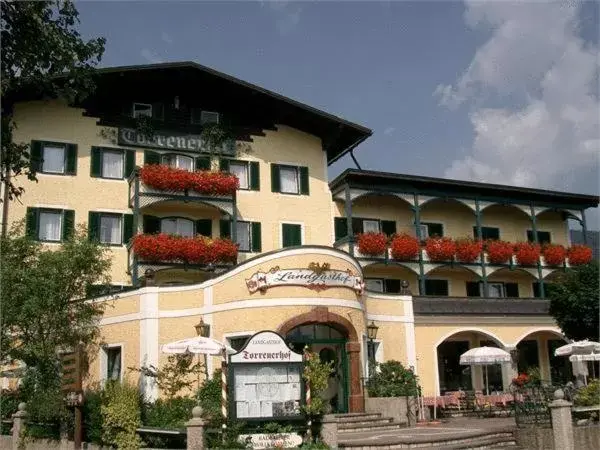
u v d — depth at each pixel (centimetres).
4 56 1457
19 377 1988
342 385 2131
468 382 2889
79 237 2097
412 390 2142
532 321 2867
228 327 2078
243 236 2830
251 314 2055
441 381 2842
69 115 2650
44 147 2588
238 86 2841
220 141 2852
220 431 1408
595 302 2123
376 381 2159
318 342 2122
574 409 1566
